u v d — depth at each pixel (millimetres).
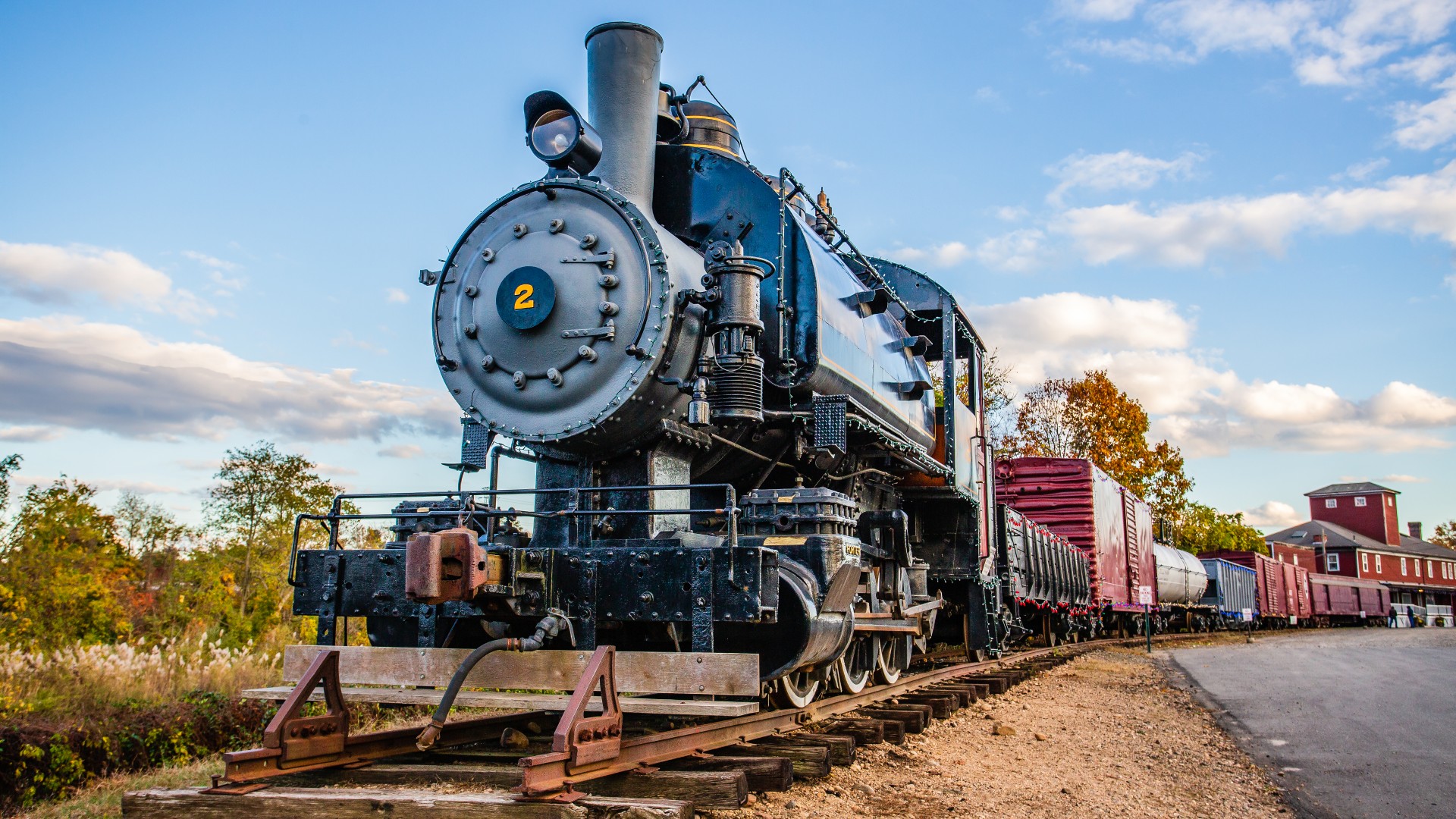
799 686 7559
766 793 5738
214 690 9992
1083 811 6145
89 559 13898
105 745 8211
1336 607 55875
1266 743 9320
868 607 8594
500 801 4629
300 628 14484
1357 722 10789
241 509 22047
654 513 6223
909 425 10492
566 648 5980
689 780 5227
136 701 9195
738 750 6348
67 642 12180
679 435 7203
